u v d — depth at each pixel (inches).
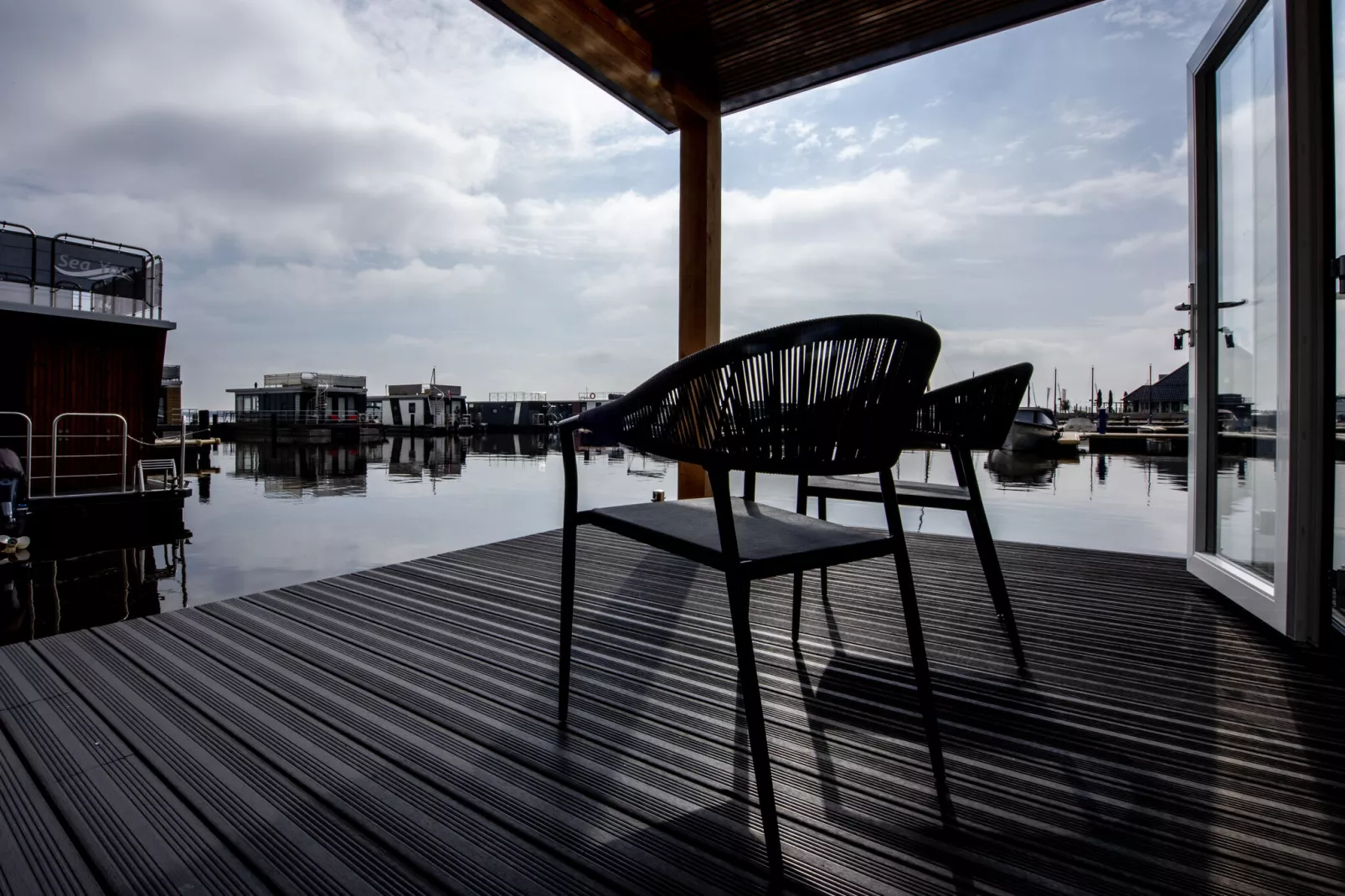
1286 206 77.5
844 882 37.3
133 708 60.1
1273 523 88.5
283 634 81.9
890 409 41.4
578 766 50.1
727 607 93.4
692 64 159.6
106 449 341.4
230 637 80.5
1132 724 57.6
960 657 73.7
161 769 49.4
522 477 629.6
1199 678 67.9
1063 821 43.4
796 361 39.4
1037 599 97.0
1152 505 355.6
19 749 52.4
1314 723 57.7
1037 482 496.1
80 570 234.7
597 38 135.0
